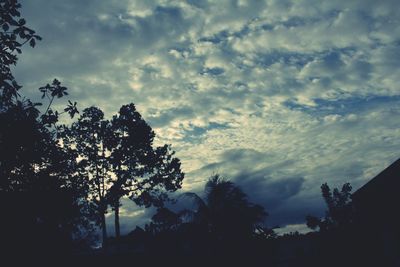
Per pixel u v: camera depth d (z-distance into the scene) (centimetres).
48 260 1133
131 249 3672
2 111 1063
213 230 2373
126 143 4422
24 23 1006
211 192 2412
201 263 2333
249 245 2298
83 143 4316
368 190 1998
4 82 1021
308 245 2892
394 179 1895
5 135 1044
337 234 2391
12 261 1050
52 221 1148
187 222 2536
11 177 1068
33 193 1086
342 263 2277
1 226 1032
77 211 1267
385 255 1892
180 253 2444
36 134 1098
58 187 1165
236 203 2366
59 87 1129
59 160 1171
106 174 4400
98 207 4175
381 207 1931
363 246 2102
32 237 1084
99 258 2708
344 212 3083
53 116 1121
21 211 1056
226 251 2305
